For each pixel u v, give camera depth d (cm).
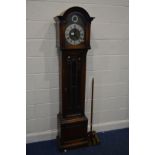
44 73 206
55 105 219
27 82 204
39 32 195
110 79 231
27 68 200
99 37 214
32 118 215
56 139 224
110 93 236
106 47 220
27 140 218
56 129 226
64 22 171
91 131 225
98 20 209
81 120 203
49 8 192
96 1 204
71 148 207
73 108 203
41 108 215
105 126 244
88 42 183
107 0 208
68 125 200
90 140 220
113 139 228
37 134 220
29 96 208
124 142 222
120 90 239
